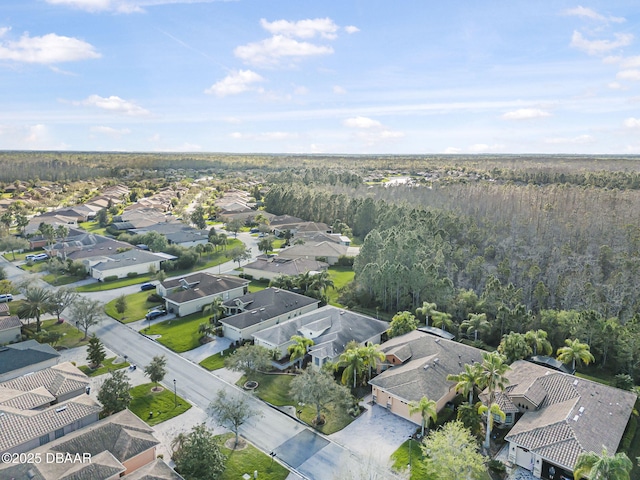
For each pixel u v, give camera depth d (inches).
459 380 2092.8
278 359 2723.9
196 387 2453.2
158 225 6407.5
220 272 4717.0
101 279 4347.9
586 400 2085.4
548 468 1779.0
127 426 1871.3
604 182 7849.4
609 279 3754.9
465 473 1649.9
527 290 3649.1
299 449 1948.8
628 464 1475.1
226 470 1797.5
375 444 1987.0
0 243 5187.0
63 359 2733.8
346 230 6496.1
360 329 2945.4
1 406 1945.1
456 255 4301.2
